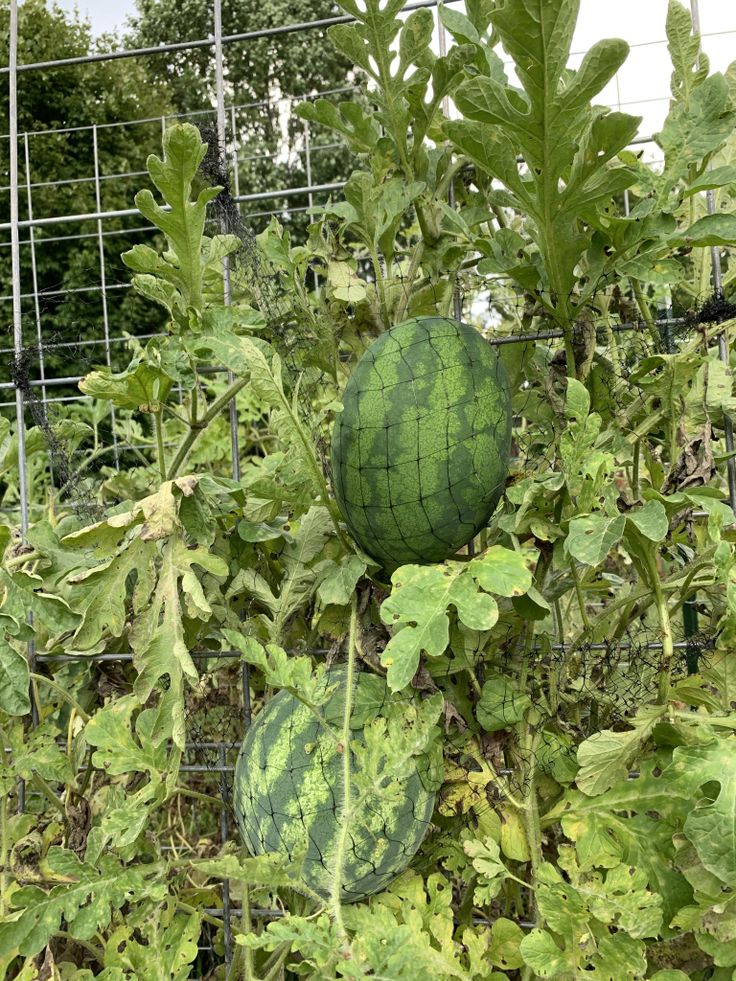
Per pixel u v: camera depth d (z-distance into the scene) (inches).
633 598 57.4
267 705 56.0
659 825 50.8
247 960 53.7
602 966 46.9
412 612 46.1
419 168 63.8
